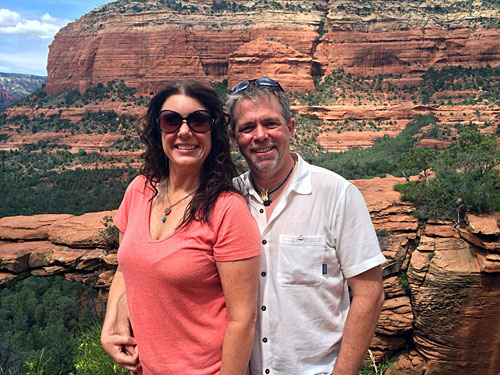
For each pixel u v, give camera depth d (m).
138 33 135.88
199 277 2.45
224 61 130.75
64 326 32.12
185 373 2.50
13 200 61.66
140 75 135.25
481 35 120.00
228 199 2.51
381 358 17.39
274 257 2.84
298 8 133.50
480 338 16.09
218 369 2.55
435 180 18.69
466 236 16.66
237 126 2.86
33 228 18.05
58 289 37.31
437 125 88.00
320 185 2.82
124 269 2.61
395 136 99.44
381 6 131.62
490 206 16.97
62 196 65.19
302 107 110.38
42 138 108.00
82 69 141.25
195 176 2.69
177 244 2.46
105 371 5.89
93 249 17.20
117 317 2.93
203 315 2.52
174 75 128.12
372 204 18.88
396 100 115.94
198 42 131.38
